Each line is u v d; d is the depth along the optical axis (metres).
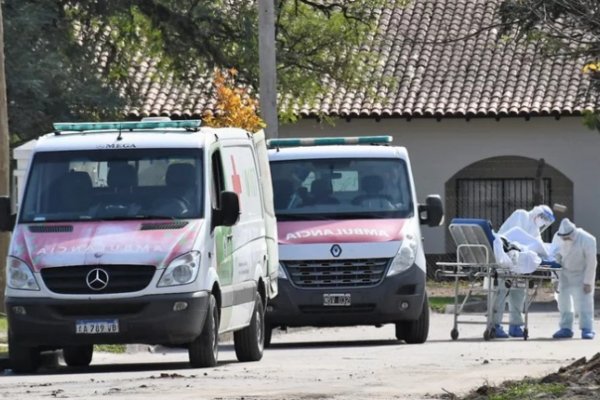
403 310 67.81
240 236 56.03
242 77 114.00
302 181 70.62
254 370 49.88
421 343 69.19
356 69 126.69
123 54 118.69
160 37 114.88
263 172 61.47
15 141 104.25
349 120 143.50
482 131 144.00
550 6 95.94
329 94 143.75
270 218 61.72
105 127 55.72
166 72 119.88
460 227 70.94
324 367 51.47
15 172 70.75
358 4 126.69
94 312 50.47
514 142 143.50
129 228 51.78
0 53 76.44
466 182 146.12
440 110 141.75
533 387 38.12
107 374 49.72
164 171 53.47
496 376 46.34
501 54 149.38
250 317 57.03
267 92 85.88
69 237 51.53
